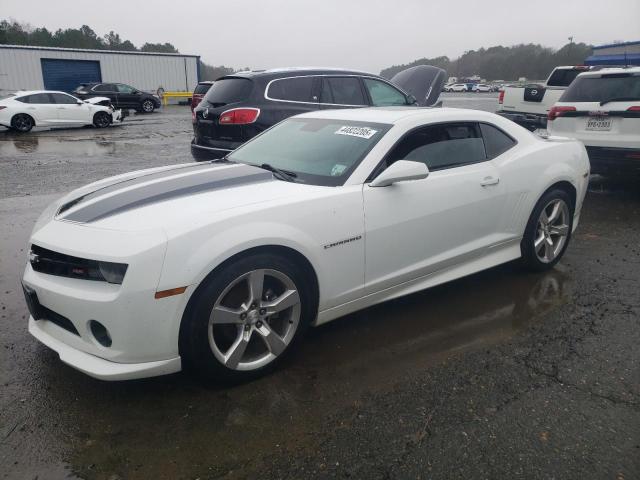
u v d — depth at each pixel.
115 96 25.39
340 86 7.36
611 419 2.52
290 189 3.06
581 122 6.98
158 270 2.43
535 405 2.63
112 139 14.41
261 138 4.12
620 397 2.70
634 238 5.43
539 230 4.34
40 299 2.69
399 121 3.55
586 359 3.07
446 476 2.16
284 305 2.87
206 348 2.61
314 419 2.53
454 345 3.25
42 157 10.92
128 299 2.40
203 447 2.34
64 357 2.61
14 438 2.39
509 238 4.09
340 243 3.03
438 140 3.68
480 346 3.23
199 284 2.54
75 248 2.54
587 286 4.16
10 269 4.47
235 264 2.64
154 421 2.51
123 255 2.42
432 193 3.46
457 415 2.55
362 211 3.11
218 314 2.62
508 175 3.95
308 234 2.88
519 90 11.66
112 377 2.48
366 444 2.35
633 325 3.49
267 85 6.76
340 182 3.18
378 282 3.30
